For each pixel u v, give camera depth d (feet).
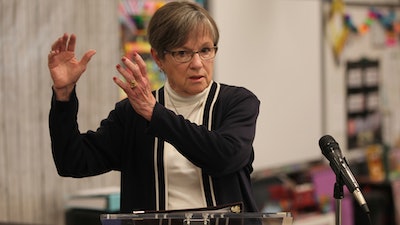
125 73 11.45
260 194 30.73
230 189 12.40
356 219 33.37
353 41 37.11
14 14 23.04
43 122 23.89
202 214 10.75
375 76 38.83
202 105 12.76
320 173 33.63
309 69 33.94
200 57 12.36
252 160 12.97
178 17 12.15
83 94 24.80
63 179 24.39
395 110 40.47
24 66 23.35
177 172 12.39
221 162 11.78
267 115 31.42
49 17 23.89
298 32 33.19
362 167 37.76
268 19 31.48
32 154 23.61
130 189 12.76
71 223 23.75
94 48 25.03
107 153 13.00
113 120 13.08
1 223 20.86
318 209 32.91
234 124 12.31
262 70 31.19
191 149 11.61
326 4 35.12
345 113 36.65
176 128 11.50
